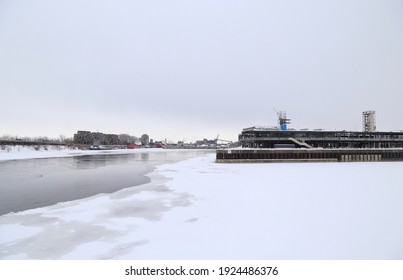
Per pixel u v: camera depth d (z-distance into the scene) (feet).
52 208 80.59
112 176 155.22
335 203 79.56
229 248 49.01
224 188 107.65
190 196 93.91
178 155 419.33
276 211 71.51
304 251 46.75
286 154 256.52
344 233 54.65
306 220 63.36
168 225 63.10
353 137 287.69
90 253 49.52
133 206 81.51
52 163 248.52
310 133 280.51
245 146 291.99
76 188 115.65
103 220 68.44
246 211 72.33
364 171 171.53
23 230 61.98
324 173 159.74
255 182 122.52
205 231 58.13
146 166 219.41
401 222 61.16
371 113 356.59
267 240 51.90
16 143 473.26
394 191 97.71
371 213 68.59
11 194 103.45
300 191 98.94
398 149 277.64
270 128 291.17
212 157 353.51
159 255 47.62
